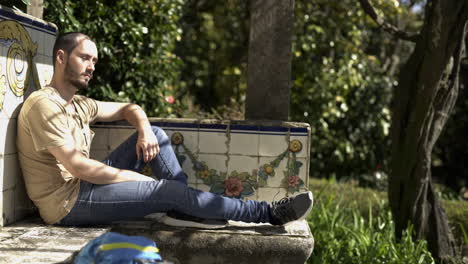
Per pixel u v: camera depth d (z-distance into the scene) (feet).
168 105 17.65
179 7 18.71
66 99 9.17
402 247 13.57
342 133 28.37
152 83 16.97
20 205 9.41
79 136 9.34
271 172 10.48
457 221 16.39
